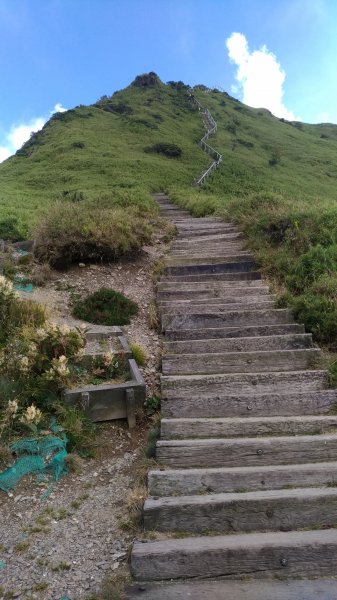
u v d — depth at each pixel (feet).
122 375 16.21
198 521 10.34
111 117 162.30
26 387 14.37
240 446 12.37
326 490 10.85
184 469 11.94
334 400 14.56
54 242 26.50
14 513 11.08
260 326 19.26
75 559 9.73
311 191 109.81
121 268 28.04
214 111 206.28
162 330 20.51
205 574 9.20
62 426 13.50
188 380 15.33
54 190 78.38
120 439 14.15
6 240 32.60
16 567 9.55
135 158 109.29
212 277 26.05
